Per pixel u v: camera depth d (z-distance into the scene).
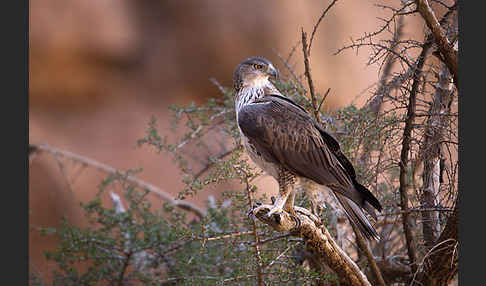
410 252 9.66
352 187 8.46
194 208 13.09
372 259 9.30
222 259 10.43
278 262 8.97
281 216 8.03
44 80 19.80
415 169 9.26
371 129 9.52
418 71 8.83
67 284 11.55
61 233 11.55
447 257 8.80
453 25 8.79
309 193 8.86
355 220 8.45
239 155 9.03
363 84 18.92
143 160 20.19
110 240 11.47
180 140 11.56
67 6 19.92
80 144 19.86
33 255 17.23
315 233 8.16
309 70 9.10
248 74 9.69
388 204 10.02
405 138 9.16
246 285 8.78
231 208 10.55
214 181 8.61
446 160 9.56
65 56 20.00
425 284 9.25
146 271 11.77
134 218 11.77
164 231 11.29
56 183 18.45
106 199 18.00
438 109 9.17
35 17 19.52
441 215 9.84
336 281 9.36
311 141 8.62
